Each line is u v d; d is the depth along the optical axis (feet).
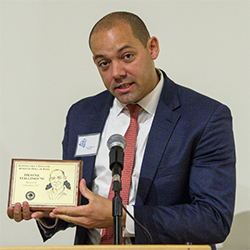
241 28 20.70
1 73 21.08
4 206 19.89
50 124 20.70
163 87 15.23
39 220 13.79
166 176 13.76
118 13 14.40
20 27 21.54
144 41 14.20
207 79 20.49
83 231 14.51
